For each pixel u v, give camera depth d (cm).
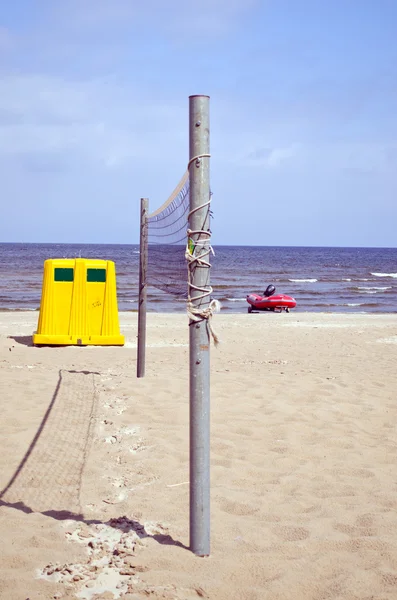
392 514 396
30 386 741
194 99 327
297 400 699
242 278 5459
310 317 1914
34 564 321
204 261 327
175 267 564
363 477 475
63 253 10962
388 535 364
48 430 568
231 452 524
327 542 354
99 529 367
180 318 1827
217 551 341
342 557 338
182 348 1160
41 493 425
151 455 507
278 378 814
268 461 507
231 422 607
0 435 550
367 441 570
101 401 671
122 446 531
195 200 329
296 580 311
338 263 9269
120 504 407
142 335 809
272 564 327
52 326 1163
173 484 448
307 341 1307
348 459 518
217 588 301
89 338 1162
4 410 627
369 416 655
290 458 514
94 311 1177
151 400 677
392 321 1817
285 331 1487
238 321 1739
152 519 384
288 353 1122
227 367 933
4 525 369
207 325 329
